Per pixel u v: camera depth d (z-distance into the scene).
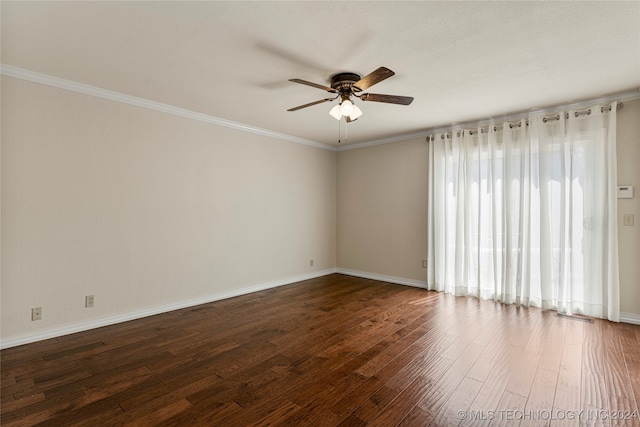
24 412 1.91
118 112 3.41
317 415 1.89
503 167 4.13
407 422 1.83
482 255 4.30
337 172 6.11
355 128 4.74
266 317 3.61
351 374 2.36
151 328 3.28
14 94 2.79
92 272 3.25
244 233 4.63
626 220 3.39
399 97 2.71
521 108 3.79
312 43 2.34
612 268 3.39
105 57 2.57
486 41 2.30
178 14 1.99
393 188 5.33
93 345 2.85
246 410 1.94
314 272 5.74
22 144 2.84
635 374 2.33
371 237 5.62
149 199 3.66
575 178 3.62
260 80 3.01
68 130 3.08
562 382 2.23
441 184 4.71
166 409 1.94
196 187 4.08
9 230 2.78
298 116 4.16
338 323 3.41
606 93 3.33
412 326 3.31
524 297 3.96
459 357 2.61
